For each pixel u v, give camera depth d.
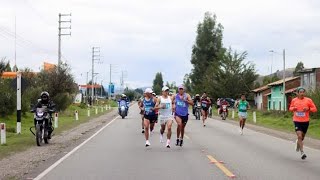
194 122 36.50
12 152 15.93
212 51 96.44
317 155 15.41
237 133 25.34
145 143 18.89
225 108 42.31
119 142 19.62
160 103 17.47
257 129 29.20
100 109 69.50
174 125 30.92
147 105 17.72
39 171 11.77
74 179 10.56
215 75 77.31
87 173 11.41
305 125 14.56
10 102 32.78
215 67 77.75
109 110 68.12
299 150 15.76
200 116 43.28
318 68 67.31
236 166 12.60
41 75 47.19
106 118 42.94
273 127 32.41
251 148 17.44
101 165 12.78
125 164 12.96
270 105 87.12
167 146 17.27
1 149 16.73
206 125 32.56
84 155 15.09
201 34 96.88
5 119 32.44
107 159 14.05
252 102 98.44
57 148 17.27
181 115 17.53
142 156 14.77
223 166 12.55
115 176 10.95
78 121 36.97
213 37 96.94
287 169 12.11
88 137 22.20
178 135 17.92
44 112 18.50
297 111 14.59
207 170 11.84
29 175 11.16
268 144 19.17
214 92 76.31
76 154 15.38
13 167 12.53
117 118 42.91
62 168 12.25
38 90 40.31
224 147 17.69
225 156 14.85
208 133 24.84
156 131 25.67
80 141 20.11
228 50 77.62
